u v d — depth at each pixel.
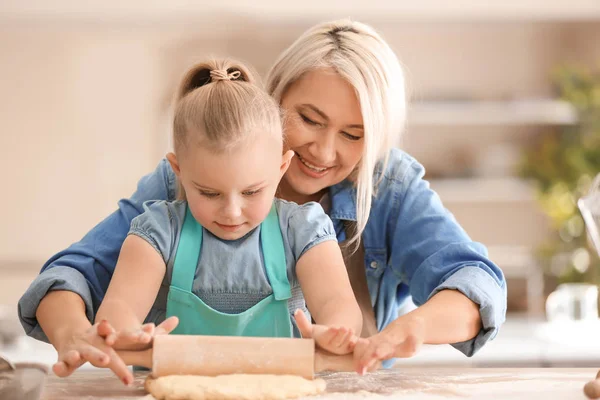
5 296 3.98
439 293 1.06
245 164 0.95
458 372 1.06
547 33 4.01
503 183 3.77
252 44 3.99
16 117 4.01
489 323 1.05
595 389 0.91
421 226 1.25
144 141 4.05
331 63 1.15
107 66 4.03
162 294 1.08
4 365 0.96
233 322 1.03
